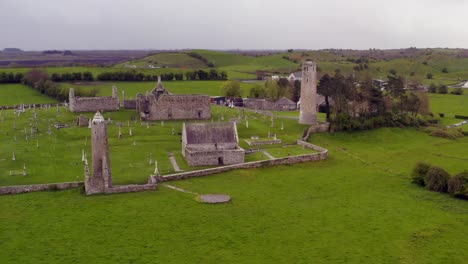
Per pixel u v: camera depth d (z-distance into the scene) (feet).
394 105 621.72
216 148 399.85
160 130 488.02
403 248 238.68
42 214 265.13
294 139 481.46
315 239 246.47
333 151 460.55
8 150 405.80
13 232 241.14
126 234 243.81
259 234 250.16
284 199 310.86
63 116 553.23
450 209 300.20
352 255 229.25
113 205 283.38
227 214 277.44
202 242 238.07
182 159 394.73
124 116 561.43
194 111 555.28
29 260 213.05
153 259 218.18
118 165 367.45
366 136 526.57
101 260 215.51
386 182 361.92
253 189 329.72
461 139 542.57
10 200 285.23
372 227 265.34
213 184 335.67
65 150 409.90
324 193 328.08
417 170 360.69
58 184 307.17
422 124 593.83
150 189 314.55
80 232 244.01
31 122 523.70
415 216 285.43
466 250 238.68
